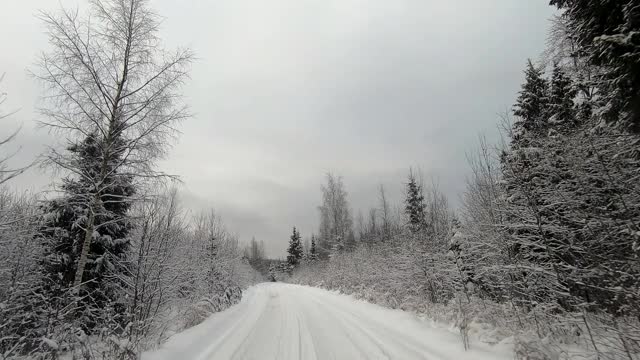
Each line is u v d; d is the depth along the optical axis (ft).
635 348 16.22
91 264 33.19
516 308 25.16
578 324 19.80
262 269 273.95
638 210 19.76
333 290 80.53
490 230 31.91
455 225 39.91
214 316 43.88
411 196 83.15
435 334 25.21
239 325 37.78
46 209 31.76
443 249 40.86
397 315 35.04
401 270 47.83
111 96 29.66
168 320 34.53
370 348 24.21
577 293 23.95
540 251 26.23
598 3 18.38
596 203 22.02
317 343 27.04
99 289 32.37
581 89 32.89
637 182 20.52
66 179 30.81
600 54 17.83
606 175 20.81
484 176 34.83
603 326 18.01
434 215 63.26
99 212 29.50
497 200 29.53
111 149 29.07
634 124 18.60
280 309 51.67
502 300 31.37
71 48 27.55
